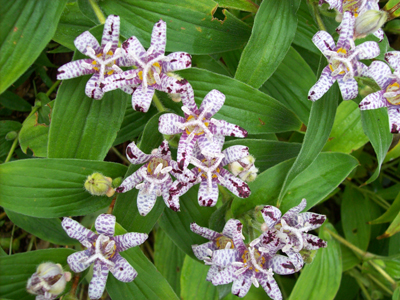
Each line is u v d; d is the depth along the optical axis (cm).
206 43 16
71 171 14
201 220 17
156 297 15
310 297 19
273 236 14
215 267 15
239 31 16
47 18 13
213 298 19
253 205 16
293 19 16
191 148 13
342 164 17
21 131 19
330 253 20
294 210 14
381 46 17
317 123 15
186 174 13
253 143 17
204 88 16
